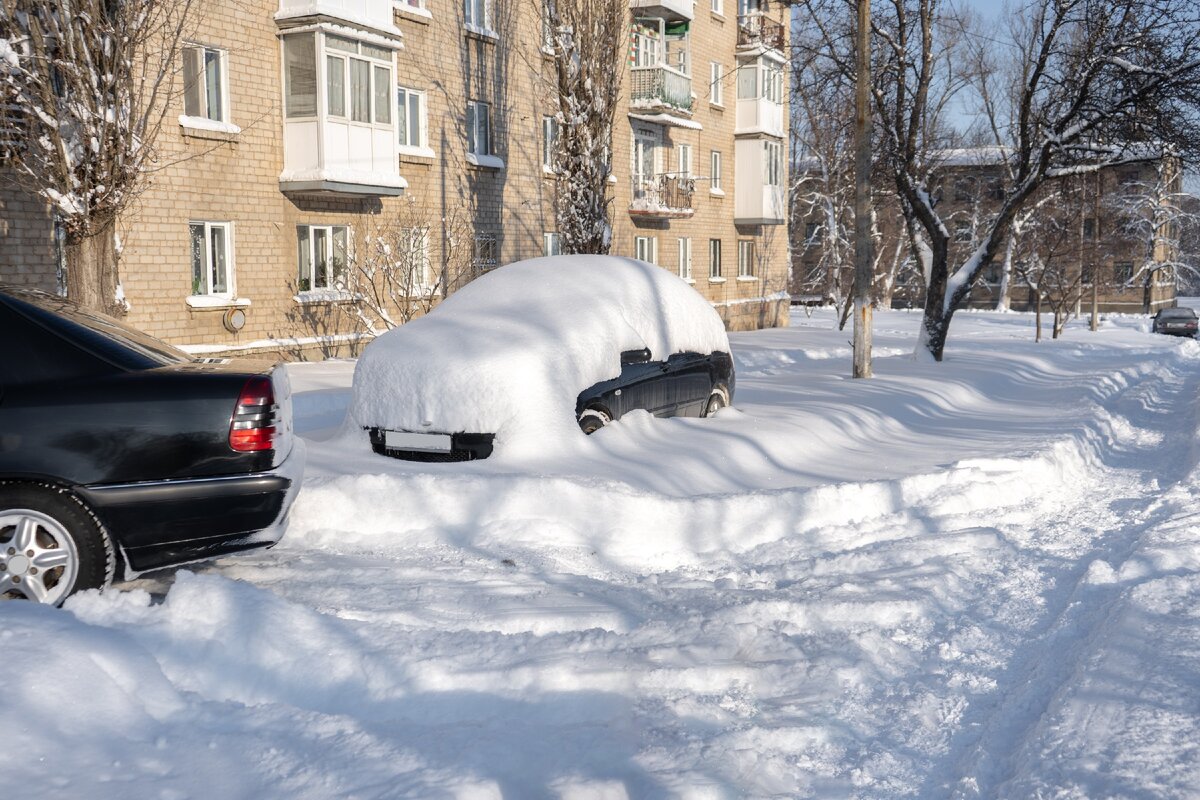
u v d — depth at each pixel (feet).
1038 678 13.71
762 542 22.38
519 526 21.29
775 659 14.19
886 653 14.67
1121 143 66.44
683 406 31.42
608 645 14.17
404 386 25.20
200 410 16.21
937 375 57.93
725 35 121.08
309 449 25.49
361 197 68.80
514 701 12.42
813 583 18.42
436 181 75.92
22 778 9.34
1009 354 85.81
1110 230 157.07
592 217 67.77
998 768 11.12
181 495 15.96
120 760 9.98
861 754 11.48
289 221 63.62
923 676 14.03
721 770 10.68
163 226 55.62
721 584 18.57
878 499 25.09
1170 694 12.32
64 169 37.52
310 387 46.21
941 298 71.26
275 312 63.00
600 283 29.55
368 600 16.39
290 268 63.82
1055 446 32.71
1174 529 21.50
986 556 20.39
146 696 11.31
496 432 24.68
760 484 26.35
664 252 110.22
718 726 11.94
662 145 108.88
